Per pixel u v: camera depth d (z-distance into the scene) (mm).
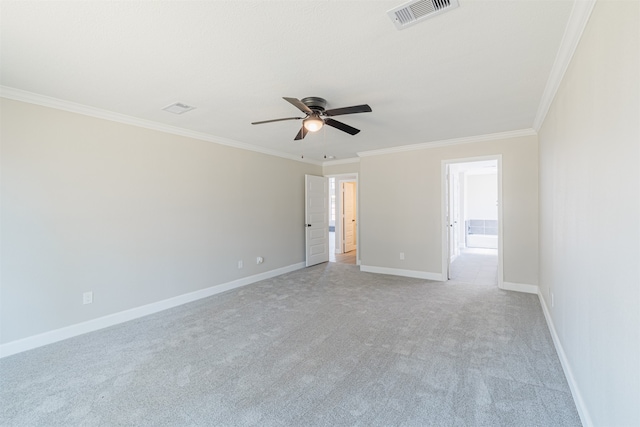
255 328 3061
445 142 4684
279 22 1688
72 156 2947
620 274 1175
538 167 3984
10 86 2514
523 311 3422
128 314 3346
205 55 2045
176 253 3834
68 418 1774
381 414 1777
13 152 2600
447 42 1907
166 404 1893
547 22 1703
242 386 2074
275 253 5406
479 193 9414
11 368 2338
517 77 2408
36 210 2725
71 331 2916
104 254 3170
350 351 2553
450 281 4855
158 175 3648
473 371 2211
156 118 3418
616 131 1208
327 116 2889
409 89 2639
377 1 1519
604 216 1354
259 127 3809
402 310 3521
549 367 2250
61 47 1927
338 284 4754
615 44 1213
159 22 1676
